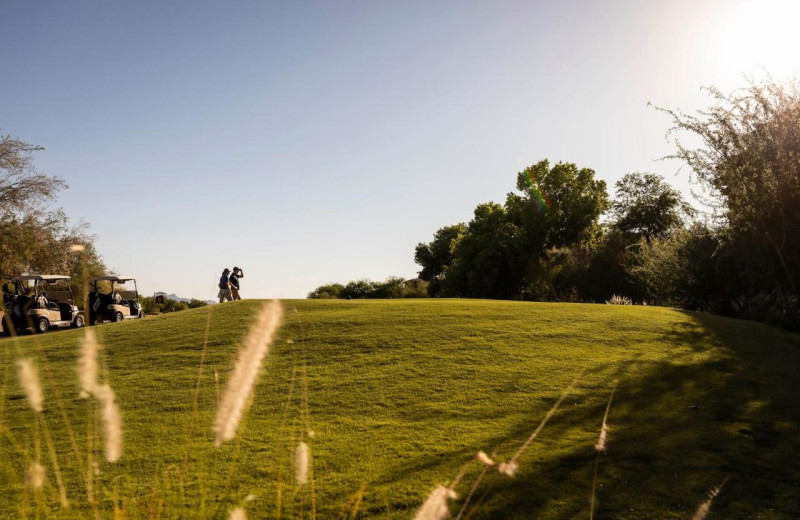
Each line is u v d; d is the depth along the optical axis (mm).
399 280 53156
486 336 11641
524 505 4594
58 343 13047
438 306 15906
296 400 7969
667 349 10680
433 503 1784
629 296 28188
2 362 11156
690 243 19141
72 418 7504
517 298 42688
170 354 11305
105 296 24688
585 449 5824
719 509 4570
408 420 7023
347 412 7422
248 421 7074
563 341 11203
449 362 9805
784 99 14328
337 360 10234
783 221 14047
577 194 47844
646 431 6398
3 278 21641
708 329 12578
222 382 9148
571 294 31938
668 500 4707
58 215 26562
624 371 9094
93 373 2035
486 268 46250
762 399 7727
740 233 15188
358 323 13117
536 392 8070
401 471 5359
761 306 14852
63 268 24547
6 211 26203
